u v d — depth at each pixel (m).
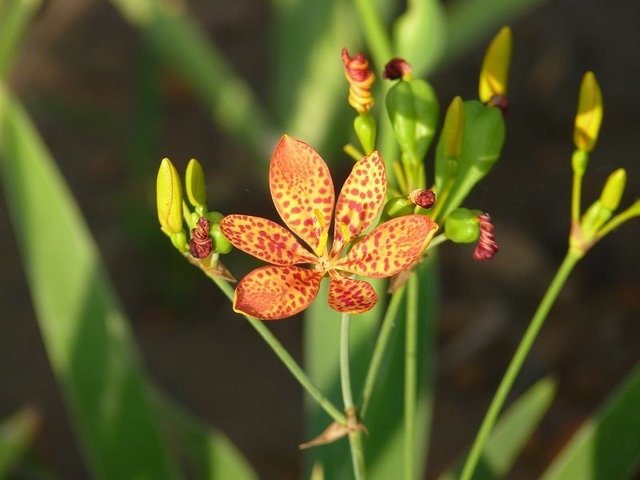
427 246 0.30
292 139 0.31
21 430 0.53
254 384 0.84
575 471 0.44
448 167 0.34
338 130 0.90
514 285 0.90
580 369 0.84
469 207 0.95
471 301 0.89
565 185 0.98
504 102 0.35
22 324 0.89
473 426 0.79
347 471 0.47
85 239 0.47
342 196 0.31
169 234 0.32
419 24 0.50
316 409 0.48
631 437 0.44
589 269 0.91
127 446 0.47
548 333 0.86
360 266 0.31
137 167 0.92
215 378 0.84
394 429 0.47
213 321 0.89
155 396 0.49
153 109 0.92
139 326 0.89
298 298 0.30
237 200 0.99
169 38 0.80
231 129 0.85
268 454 0.78
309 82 0.87
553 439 0.77
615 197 0.35
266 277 0.30
